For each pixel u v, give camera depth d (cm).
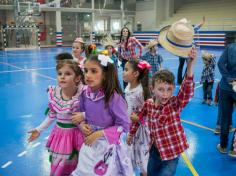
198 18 2522
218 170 357
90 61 233
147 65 308
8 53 1927
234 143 391
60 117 264
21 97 721
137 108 307
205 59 640
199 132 487
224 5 2422
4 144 426
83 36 2736
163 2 2761
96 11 2639
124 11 2845
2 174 338
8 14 2552
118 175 246
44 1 2533
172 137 245
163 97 241
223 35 2112
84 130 241
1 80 953
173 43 249
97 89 239
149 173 265
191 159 385
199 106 652
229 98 385
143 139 289
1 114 577
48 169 353
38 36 2395
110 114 238
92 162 240
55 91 274
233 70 368
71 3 2570
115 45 786
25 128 496
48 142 273
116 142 237
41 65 1331
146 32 2673
